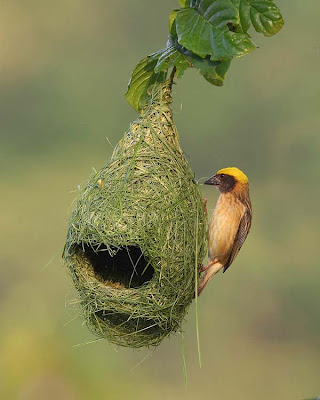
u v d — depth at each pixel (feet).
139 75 24.82
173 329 24.86
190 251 24.22
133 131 24.98
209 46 22.63
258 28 23.20
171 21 23.86
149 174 24.29
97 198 24.35
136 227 23.71
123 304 24.23
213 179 26.09
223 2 22.88
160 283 23.94
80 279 24.89
